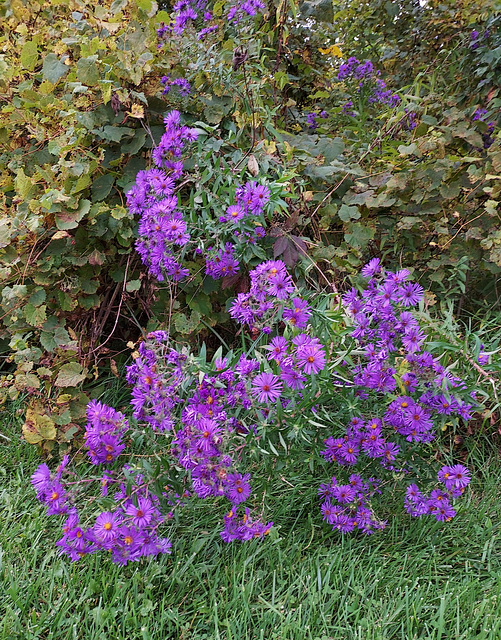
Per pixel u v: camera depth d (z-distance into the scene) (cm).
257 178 106
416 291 85
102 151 105
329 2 150
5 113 113
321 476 97
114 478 83
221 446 75
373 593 81
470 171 114
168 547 78
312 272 114
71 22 120
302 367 77
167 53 113
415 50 192
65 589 79
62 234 100
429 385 82
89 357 109
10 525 89
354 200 117
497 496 100
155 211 95
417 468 89
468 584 82
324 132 164
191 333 115
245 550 84
